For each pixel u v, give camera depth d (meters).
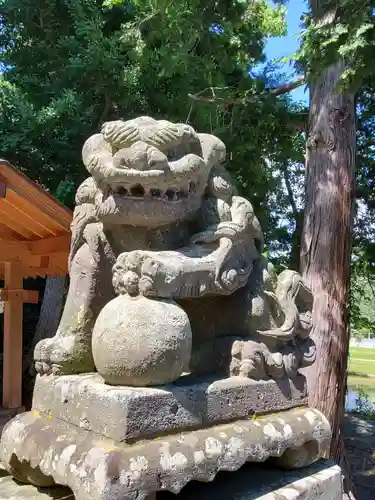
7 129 6.41
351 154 4.37
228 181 1.97
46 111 6.10
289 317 1.95
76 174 6.68
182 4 4.56
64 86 6.57
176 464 1.44
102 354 1.53
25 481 1.79
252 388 1.81
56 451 1.52
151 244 1.83
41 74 7.09
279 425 1.81
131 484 1.34
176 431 1.54
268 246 6.97
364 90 5.95
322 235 4.26
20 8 6.90
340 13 2.96
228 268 1.80
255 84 5.45
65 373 1.80
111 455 1.35
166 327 1.52
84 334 1.82
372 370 13.84
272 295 1.95
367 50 2.77
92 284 1.82
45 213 4.68
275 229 6.85
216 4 4.48
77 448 1.46
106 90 6.36
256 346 1.85
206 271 1.73
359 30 2.70
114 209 1.71
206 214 1.89
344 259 4.27
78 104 6.14
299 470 2.00
